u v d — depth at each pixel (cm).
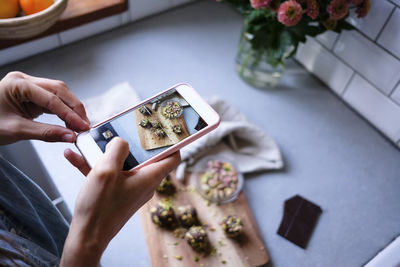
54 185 45
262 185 63
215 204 59
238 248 55
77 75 71
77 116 38
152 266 52
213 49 82
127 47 79
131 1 79
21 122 36
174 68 77
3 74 68
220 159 65
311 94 77
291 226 58
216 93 74
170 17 88
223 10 92
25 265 29
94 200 29
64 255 29
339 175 65
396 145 68
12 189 33
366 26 63
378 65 64
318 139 69
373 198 62
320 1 58
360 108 72
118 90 65
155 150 37
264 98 75
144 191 33
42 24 57
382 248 56
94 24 77
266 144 66
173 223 55
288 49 71
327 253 56
